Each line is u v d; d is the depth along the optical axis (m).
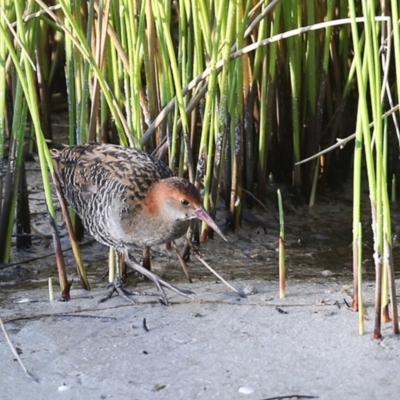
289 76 10.48
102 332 7.57
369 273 9.09
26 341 7.42
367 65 6.93
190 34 8.88
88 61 7.95
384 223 7.06
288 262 9.37
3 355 7.20
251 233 10.04
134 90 8.31
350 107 11.06
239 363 7.03
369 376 6.80
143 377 6.86
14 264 9.10
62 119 13.16
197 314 7.86
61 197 8.20
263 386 6.71
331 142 10.85
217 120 9.09
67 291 8.23
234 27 8.66
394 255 9.61
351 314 7.77
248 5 8.48
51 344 7.37
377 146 6.78
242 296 8.24
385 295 7.47
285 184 11.00
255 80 9.78
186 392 6.66
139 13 8.87
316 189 10.96
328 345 7.25
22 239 9.45
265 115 9.95
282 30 10.05
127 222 8.06
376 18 7.02
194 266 9.22
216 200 9.36
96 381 6.82
